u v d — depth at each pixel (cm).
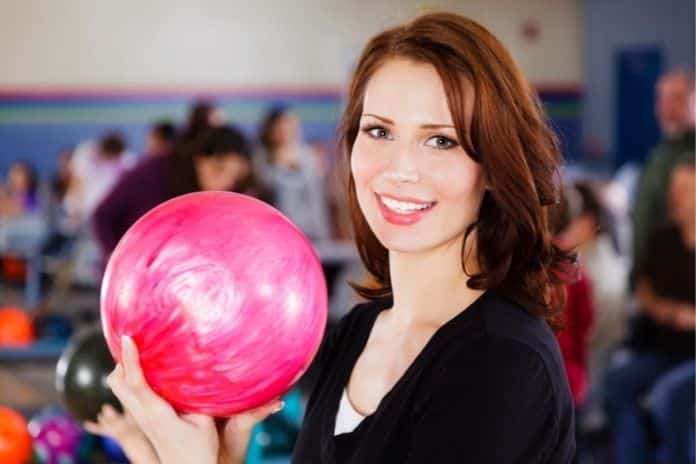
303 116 1433
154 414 153
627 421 505
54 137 1398
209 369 148
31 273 938
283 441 366
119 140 1068
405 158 156
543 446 148
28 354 468
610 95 1446
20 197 1208
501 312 155
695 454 477
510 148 154
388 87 156
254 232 152
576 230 484
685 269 504
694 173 508
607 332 509
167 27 1409
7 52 1384
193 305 147
